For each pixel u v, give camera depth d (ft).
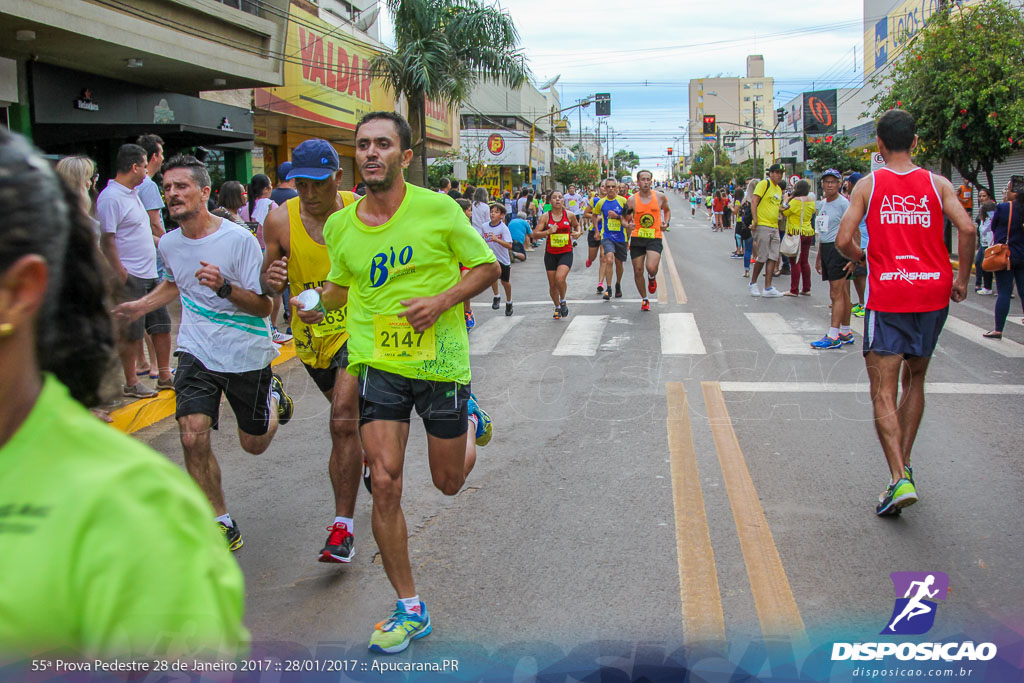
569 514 15.96
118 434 3.64
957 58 57.82
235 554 14.61
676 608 12.18
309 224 14.37
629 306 42.86
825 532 14.85
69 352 3.88
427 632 11.54
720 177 296.92
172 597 3.34
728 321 37.32
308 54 62.95
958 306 41.11
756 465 18.60
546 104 254.06
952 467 18.25
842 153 118.73
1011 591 12.57
